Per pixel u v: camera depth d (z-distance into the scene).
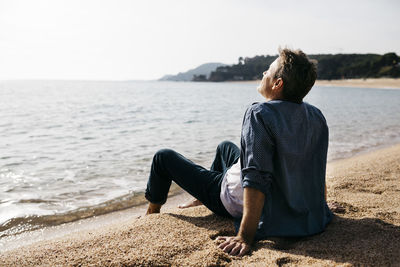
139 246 1.85
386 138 8.45
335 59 138.62
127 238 1.96
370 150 6.77
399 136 8.78
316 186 1.93
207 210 2.51
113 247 1.84
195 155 6.01
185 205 2.75
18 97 33.00
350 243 1.87
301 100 1.88
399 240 1.89
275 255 1.72
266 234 1.88
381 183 3.44
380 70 119.19
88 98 31.88
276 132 1.72
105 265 1.65
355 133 9.28
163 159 2.23
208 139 7.95
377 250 1.78
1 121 12.15
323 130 1.92
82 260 1.70
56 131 9.47
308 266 1.62
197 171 2.17
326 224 2.12
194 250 1.83
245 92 55.47
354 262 1.65
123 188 4.03
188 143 7.35
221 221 2.26
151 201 2.38
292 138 1.77
